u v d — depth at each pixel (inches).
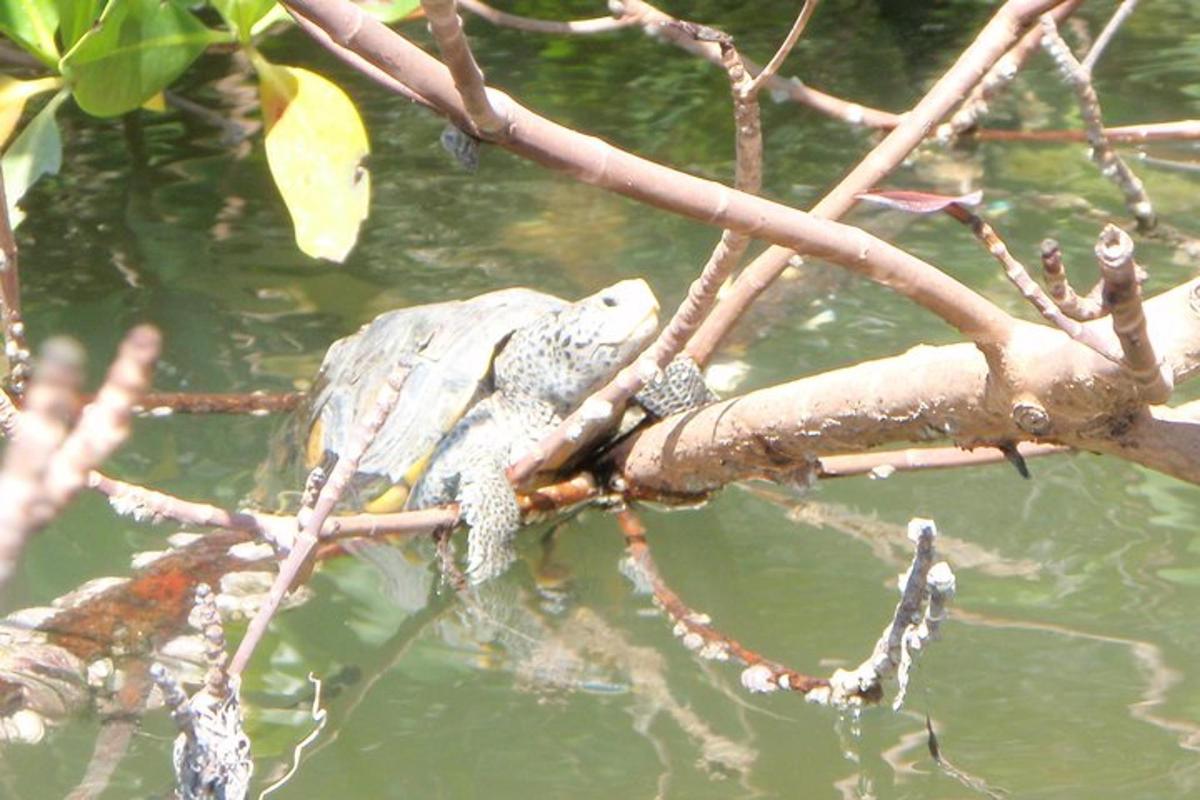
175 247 340.5
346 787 179.6
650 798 174.7
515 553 244.7
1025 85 407.5
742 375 280.8
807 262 324.5
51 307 314.2
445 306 290.2
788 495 257.0
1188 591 215.9
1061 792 169.9
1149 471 254.1
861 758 180.7
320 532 196.4
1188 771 172.7
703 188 146.9
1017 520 241.0
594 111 400.8
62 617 218.7
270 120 296.8
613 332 263.0
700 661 208.4
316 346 299.9
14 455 58.2
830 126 385.7
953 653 203.6
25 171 298.7
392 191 365.7
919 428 200.2
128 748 188.5
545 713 196.4
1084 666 198.2
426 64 131.3
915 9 470.9
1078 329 147.3
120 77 294.5
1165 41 432.1
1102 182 348.2
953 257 317.1
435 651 215.2
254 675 207.2
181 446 275.1
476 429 262.8
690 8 481.1
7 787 180.2
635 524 243.9
